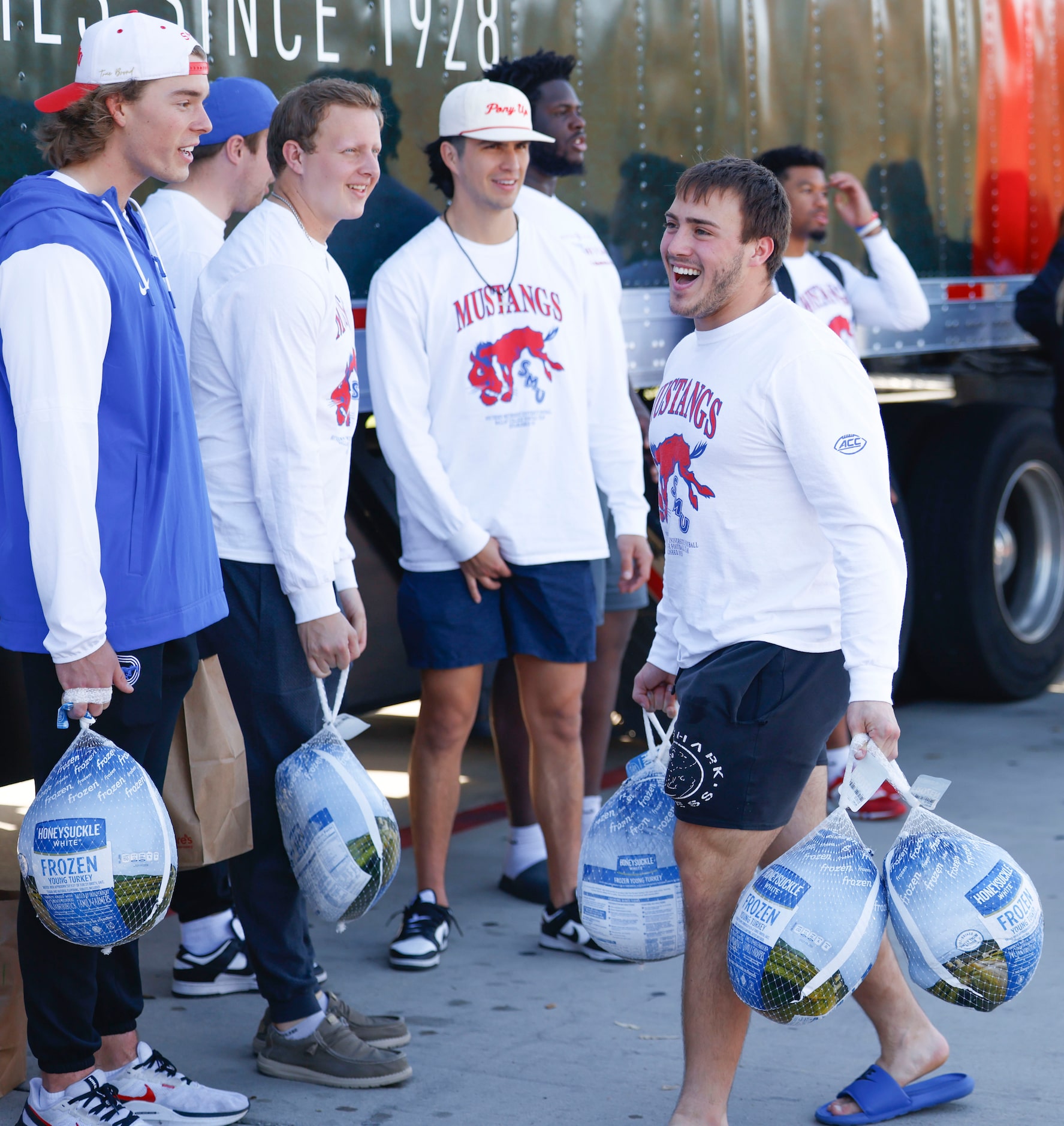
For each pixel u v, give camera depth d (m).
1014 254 10.12
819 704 4.03
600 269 6.61
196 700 4.58
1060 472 10.33
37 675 4.05
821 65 8.45
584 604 5.98
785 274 7.69
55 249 3.81
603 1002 5.53
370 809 4.64
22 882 4.16
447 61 6.44
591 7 7.12
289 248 4.65
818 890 3.81
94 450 3.86
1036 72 10.20
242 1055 5.08
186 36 4.06
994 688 10.05
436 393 5.89
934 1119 4.53
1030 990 5.57
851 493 3.85
